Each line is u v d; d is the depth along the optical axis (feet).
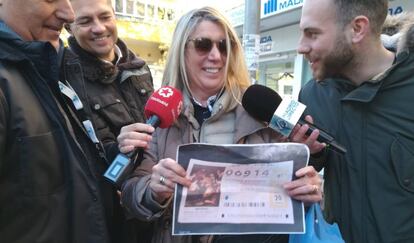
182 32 5.41
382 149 4.47
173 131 5.22
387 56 4.61
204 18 5.31
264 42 26.55
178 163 4.22
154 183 4.33
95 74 6.91
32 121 4.02
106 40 7.17
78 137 4.83
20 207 3.93
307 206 4.39
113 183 4.60
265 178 4.26
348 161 4.68
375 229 4.46
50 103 4.28
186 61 5.44
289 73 25.76
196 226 4.19
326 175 5.03
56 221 4.18
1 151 3.78
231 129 5.25
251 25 14.69
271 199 4.25
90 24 6.98
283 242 4.69
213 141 5.16
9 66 4.09
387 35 5.16
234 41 5.50
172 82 5.49
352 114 4.70
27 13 4.31
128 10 38.29
